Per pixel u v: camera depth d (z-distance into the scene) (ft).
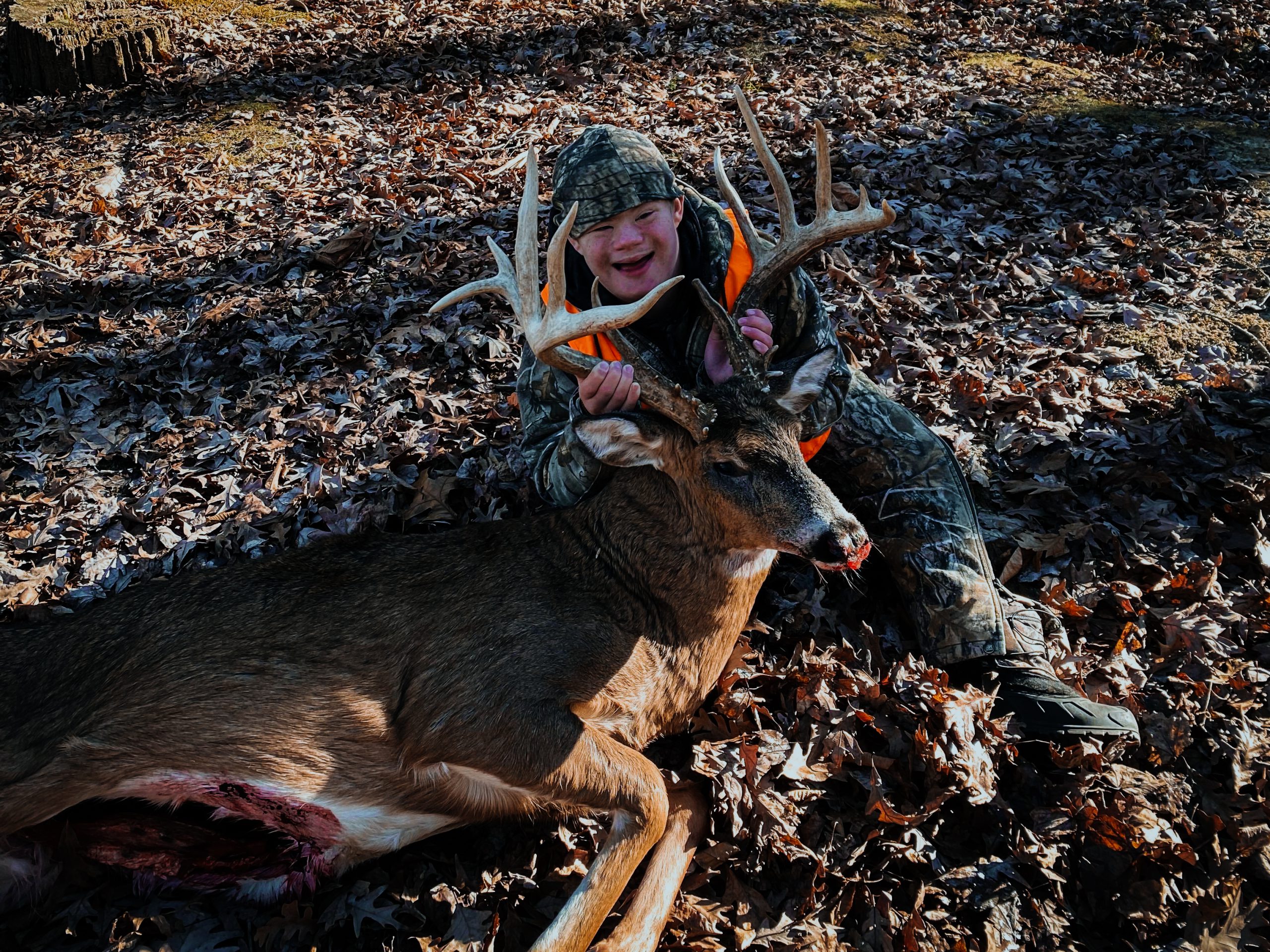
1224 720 4.89
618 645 4.47
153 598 4.57
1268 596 5.39
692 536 4.54
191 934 4.15
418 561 4.68
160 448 6.77
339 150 10.93
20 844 4.21
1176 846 4.30
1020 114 11.28
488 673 4.27
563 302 4.22
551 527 4.78
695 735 4.88
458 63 13.08
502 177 9.91
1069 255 8.54
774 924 4.17
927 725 4.74
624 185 4.53
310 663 4.28
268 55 13.55
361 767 4.27
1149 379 6.99
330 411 6.97
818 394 4.63
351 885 4.34
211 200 10.05
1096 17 14.62
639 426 4.35
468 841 4.56
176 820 4.36
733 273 4.95
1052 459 6.28
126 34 13.00
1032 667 4.94
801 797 4.55
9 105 12.76
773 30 13.84
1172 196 9.48
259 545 5.90
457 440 6.63
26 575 5.76
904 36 13.88
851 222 4.54
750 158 10.12
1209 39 13.78
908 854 4.31
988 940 4.10
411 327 7.70
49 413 7.14
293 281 8.53
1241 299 7.84
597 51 13.12
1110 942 4.16
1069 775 4.60
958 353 7.31
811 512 4.25
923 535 5.21
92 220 9.71
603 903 4.06
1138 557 5.71
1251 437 6.43
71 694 4.30
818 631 5.36
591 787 4.14
